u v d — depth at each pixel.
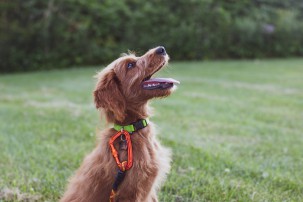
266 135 7.34
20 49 20.05
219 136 7.20
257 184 4.86
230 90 12.77
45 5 20.17
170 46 22.55
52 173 5.07
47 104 10.08
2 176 4.97
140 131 3.62
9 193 4.45
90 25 20.84
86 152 5.97
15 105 9.98
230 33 24.03
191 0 22.64
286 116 9.10
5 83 14.73
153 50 3.75
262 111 9.58
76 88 12.99
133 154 3.50
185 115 8.84
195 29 23.08
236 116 8.91
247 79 15.45
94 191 3.54
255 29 24.27
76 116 8.52
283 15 25.52
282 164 5.70
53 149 6.13
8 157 5.69
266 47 25.02
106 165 3.50
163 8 22.50
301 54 26.30
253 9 25.52
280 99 11.19
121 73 3.68
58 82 14.73
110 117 3.70
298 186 4.81
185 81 14.70
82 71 18.55
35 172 5.11
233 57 24.56
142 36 21.75
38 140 6.59
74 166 5.43
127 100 3.67
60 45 20.39
